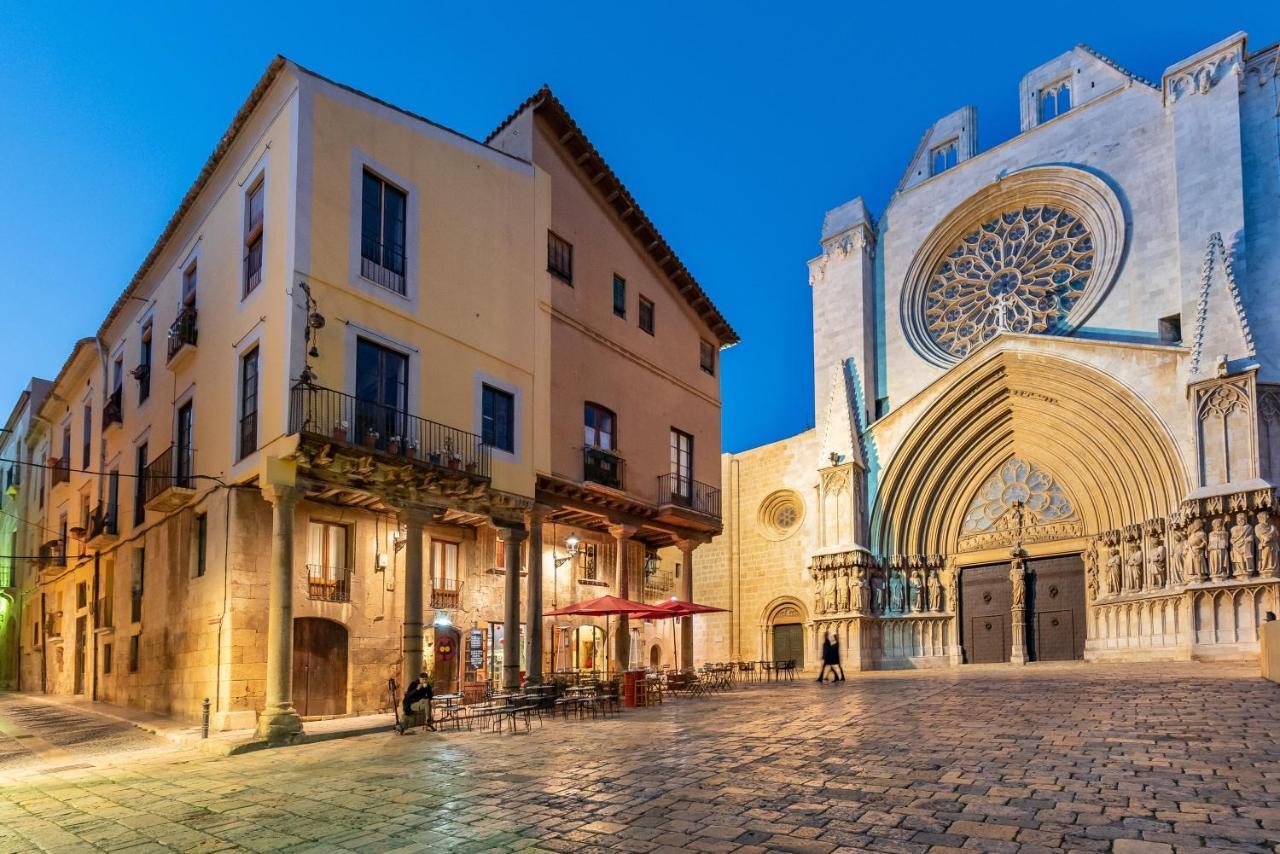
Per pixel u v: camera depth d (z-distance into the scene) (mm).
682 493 26906
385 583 19297
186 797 9766
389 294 17656
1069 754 9633
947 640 35750
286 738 14250
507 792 8992
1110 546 30844
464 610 21250
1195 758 9055
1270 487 25688
